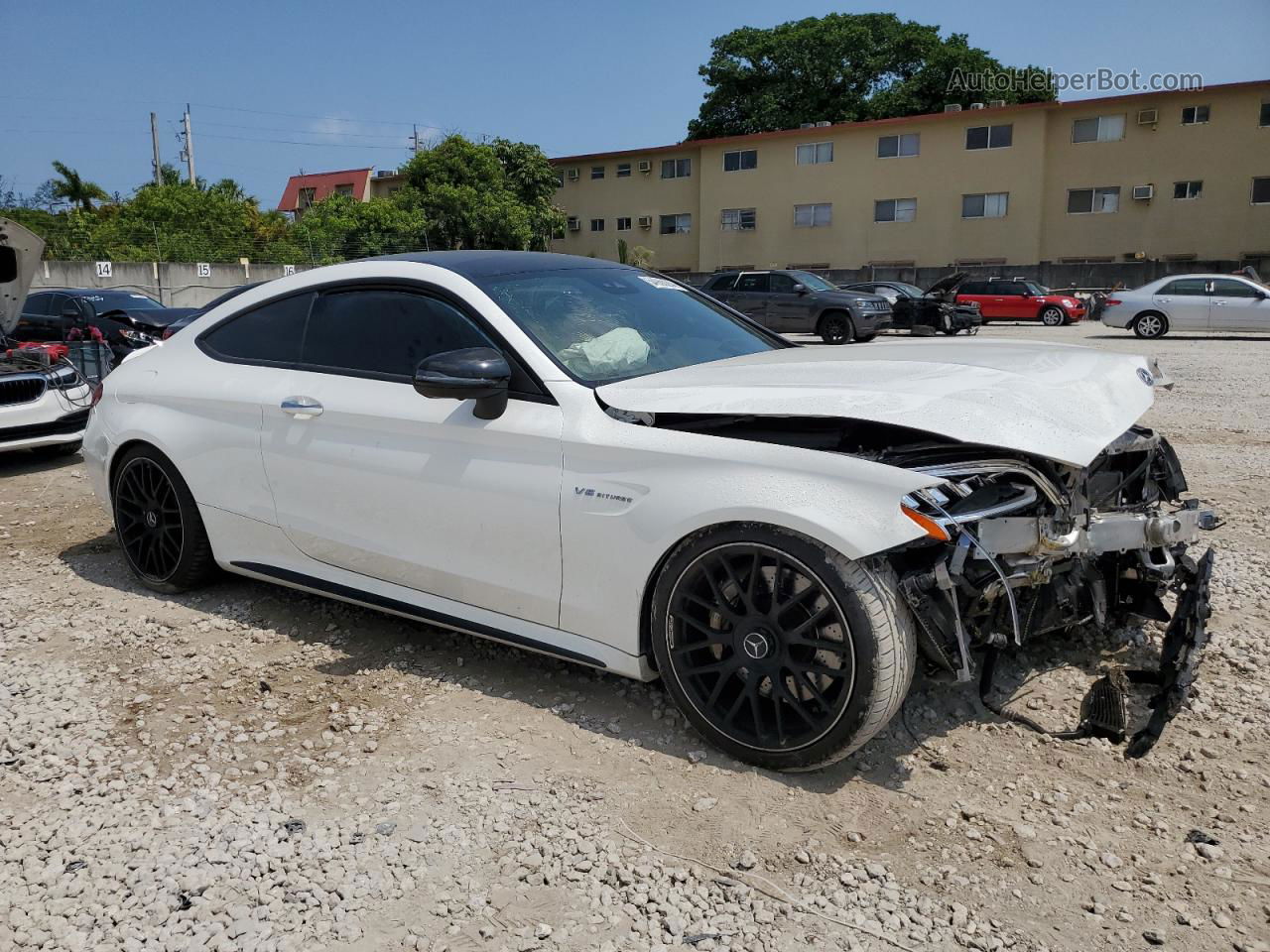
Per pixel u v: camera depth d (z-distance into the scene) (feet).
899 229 127.13
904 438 9.29
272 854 8.06
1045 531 9.00
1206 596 9.79
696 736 9.89
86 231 102.37
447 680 11.35
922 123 123.44
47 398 24.35
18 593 14.74
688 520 9.05
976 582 8.75
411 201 124.77
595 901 7.43
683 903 7.37
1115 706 9.40
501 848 8.11
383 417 11.32
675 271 144.46
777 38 157.48
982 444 8.24
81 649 12.51
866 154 127.34
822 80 157.89
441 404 10.93
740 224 136.46
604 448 9.64
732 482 8.86
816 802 8.67
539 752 9.66
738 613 9.05
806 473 8.59
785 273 69.92
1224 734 9.64
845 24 156.76
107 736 10.17
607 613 9.84
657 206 144.15
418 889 7.62
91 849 8.16
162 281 90.12
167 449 13.58
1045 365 9.96
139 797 8.96
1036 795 8.66
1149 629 11.91
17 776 9.40
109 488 14.74
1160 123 113.70
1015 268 114.52
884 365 9.86
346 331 12.21
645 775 9.18
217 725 10.33
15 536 18.11
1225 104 110.52
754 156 134.10
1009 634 9.57
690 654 9.45
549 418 10.11
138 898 7.52
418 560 11.29
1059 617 9.76
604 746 9.75
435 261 11.96
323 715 10.57
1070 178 119.03
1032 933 6.97
